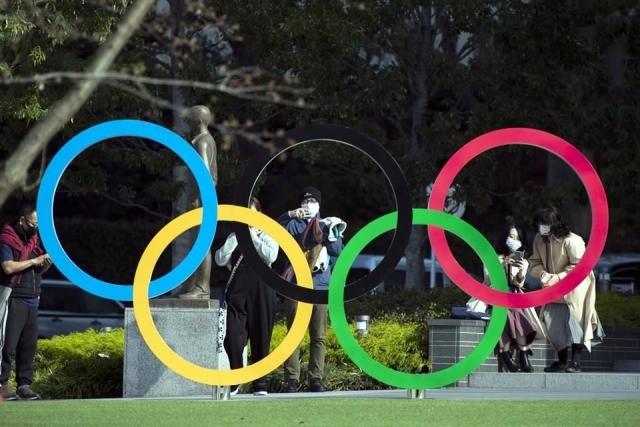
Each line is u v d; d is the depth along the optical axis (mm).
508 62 65250
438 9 65938
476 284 36656
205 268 44031
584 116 65125
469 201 66875
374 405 35094
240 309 41062
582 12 65062
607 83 66875
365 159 65812
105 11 50688
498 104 64875
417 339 48688
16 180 20312
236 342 41031
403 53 67312
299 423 30203
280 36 58906
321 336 42312
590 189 37031
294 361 42438
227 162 61844
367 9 61750
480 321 46656
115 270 94188
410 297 59938
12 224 42750
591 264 36938
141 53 60344
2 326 41219
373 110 66000
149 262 36312
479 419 31219
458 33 66688
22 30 46594
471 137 65375
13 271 41781
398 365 48312
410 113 76438
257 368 36719
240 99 61969
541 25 64562
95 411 33438
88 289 36469
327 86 63094
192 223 36375
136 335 43000
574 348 45156
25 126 59219
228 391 38281
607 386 43969
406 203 36312
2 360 42156
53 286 73375
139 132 36719
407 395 38156
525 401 36344
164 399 38750
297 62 59250
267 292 41062
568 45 65562
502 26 65688
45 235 36594
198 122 43531
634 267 85688
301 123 62531
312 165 70312
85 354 48000
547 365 48344
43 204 36656
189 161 36500
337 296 36406
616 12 68938
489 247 36625
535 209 67250
